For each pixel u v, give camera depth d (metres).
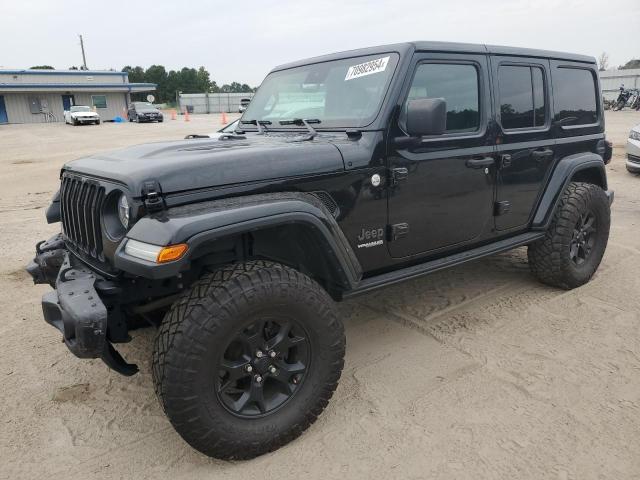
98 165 2.75
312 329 2.52
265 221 2.36
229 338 2.29
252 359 2.40
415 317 3.98
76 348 2.27
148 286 2.62
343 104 3.25
